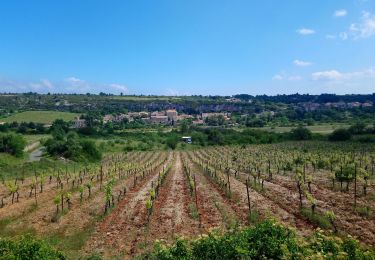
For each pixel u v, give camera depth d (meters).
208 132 146.00
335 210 26.55
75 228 24.92
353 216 24.73
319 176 44.94
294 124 181.88
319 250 13.11
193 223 24.95
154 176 53.94
